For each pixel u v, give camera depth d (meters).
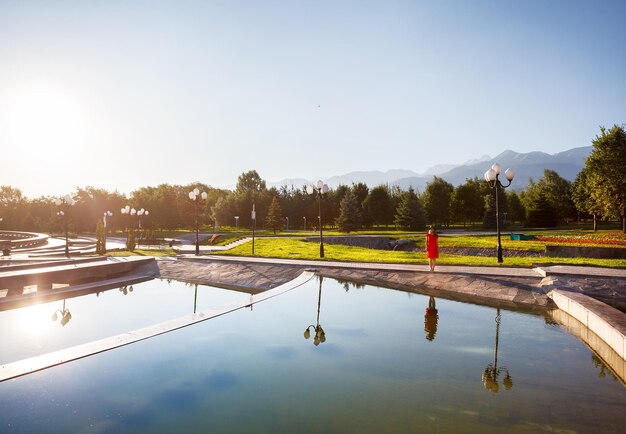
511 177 17.22
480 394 5.11
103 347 6.97
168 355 6.63
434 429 4.22
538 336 7.68
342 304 10.52
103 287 16.36
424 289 12.80
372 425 4.31
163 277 19.11
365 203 69.94
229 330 8.09
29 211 110.00
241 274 17.58
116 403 4.89
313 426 4.30
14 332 9.42
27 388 5.35
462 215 68.88
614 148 38.56
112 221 81.44
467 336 7.67
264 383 5.46
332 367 6.07
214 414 4.60
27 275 14.81
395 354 6.64
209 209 94.75
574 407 4.74
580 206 51.34
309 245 29.72
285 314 9.44
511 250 24.97
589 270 12.62
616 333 6.74
